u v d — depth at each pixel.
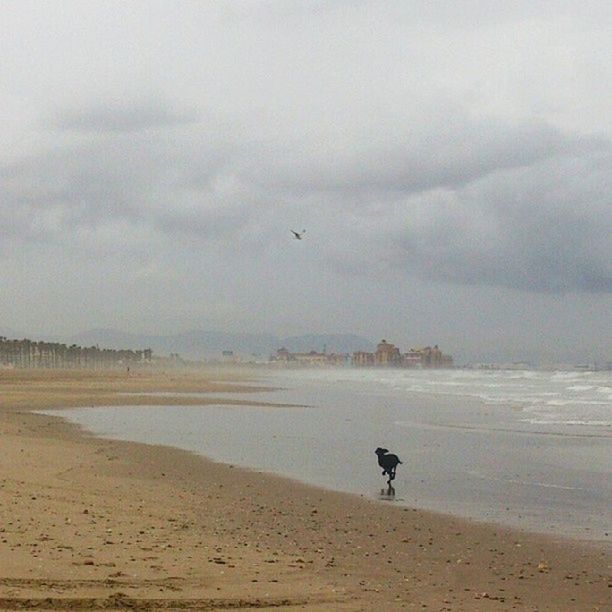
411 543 16.42
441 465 29.78
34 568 11.59
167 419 52.97
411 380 179.25
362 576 13.09
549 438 39.97
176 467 28.25
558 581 13.50
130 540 14.38
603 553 15.81
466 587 12.80
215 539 15.41
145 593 10.76
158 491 22.23
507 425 47.81
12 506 17.05
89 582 11.08
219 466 28.84
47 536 14.03
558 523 18.88
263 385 134.50
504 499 22.39
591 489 24.20
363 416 56.06
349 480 25.86
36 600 10.00
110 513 17.47
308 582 12.21
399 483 25.27
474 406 68.44
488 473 27.70
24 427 43.31
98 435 40.59
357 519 19.11
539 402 75.38
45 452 30.45
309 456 32.25
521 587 12.97
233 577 12.08
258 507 20.38
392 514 19.92
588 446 36.22
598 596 12.51
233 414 58.25
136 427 46.12
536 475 27.17
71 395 87.94
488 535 17.47
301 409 64.69
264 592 11.28
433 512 20.28
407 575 13.45
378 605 11.12
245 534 16.42
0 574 11.10
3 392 94.12
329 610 10.60
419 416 56.25
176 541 14.72
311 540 16.23
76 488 21.47
